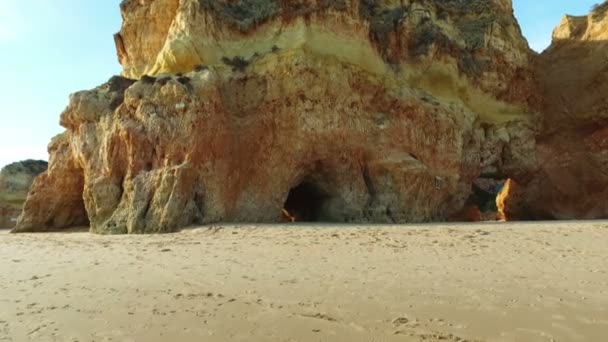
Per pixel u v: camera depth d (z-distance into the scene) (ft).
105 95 74.84
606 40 104.12
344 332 17.90
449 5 99.55
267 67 73.26
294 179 74.02
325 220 79.00
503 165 98.89
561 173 102.22
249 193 69.41
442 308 20.34
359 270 28.84
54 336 18.11
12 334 18.38
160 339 17.52
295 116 72.13
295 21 76.59
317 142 73.05
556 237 39.32
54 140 83.10
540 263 29.27
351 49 79.25
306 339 17.28
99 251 40.73
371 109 79.20
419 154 81.97
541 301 20.72
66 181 77.97
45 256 38.37
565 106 105.70
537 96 105.81
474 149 92.17
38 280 28.19
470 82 94.94
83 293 24.66
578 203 100.32
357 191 75.66
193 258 35.40
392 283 25.05
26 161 131.85
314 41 76.02
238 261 33.47
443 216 86.53
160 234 54.54
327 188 78.59
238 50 76.18
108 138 66.28
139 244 44.78
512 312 19.39
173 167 60.95
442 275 26.68
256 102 72.33
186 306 21.77
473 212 116.78
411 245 38.24
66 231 74.59
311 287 24.79
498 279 25.20
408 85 86.02
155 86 66.69
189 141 62.39
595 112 101.55
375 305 21.12
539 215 104.12
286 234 46.88
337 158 74.79
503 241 38.37
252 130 70.79
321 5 78.02
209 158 64.18
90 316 20.54
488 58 97.35
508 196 111.86
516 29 105.40
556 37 116.78
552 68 111.65
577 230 43.09
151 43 90.02
